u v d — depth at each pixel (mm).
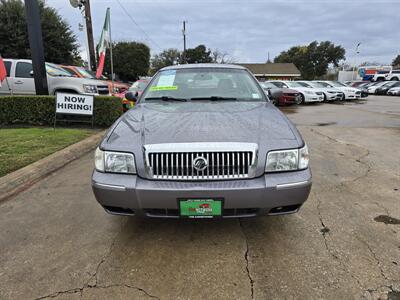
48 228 2807
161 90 3502
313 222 2848
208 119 2586
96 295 1953
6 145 5484
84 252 2422
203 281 2074
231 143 2146
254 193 2107
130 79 37438
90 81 9047
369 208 3139
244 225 2795
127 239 2600
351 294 1935
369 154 5340
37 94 7957
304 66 68875
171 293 1969
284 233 2658
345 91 17922
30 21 7512
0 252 2434
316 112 12359
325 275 2115
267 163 2180
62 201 3395
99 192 2240
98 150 2340
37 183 3955
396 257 2301
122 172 2221
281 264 2244
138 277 2121
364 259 2283
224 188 2084
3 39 18297
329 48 67062
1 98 7359
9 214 3092
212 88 3510
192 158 2117
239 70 3877
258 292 1968
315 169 4449
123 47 36500
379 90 26641
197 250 2426
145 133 2344
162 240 2572
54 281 2088
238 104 3150
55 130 6984
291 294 1946
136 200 2154
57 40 19984
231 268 2205
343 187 3727
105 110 7527
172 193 2090
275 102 3938
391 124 8969
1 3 18312
